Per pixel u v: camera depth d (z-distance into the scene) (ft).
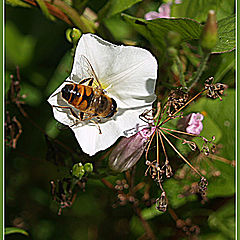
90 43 0.89
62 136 0.98
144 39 0.97
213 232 1.01
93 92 0.88
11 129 1.02
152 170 0.93
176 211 1.01
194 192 0.99
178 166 0.97
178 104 0.93
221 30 0.93
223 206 1.01
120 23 1.01
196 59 0.96
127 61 0.89
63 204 0.97
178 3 0.99
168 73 0.93
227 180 0.99
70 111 0.89
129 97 0.90
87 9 0.97
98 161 0.95
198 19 0.98
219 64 0.95
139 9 1.00
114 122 0.90
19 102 1.03
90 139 0.89
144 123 0.90
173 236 1.02
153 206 1.00
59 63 1.02
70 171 0.96
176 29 0.93
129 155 0.92
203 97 0.97
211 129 0.97
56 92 0.88
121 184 1.00
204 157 0.97
